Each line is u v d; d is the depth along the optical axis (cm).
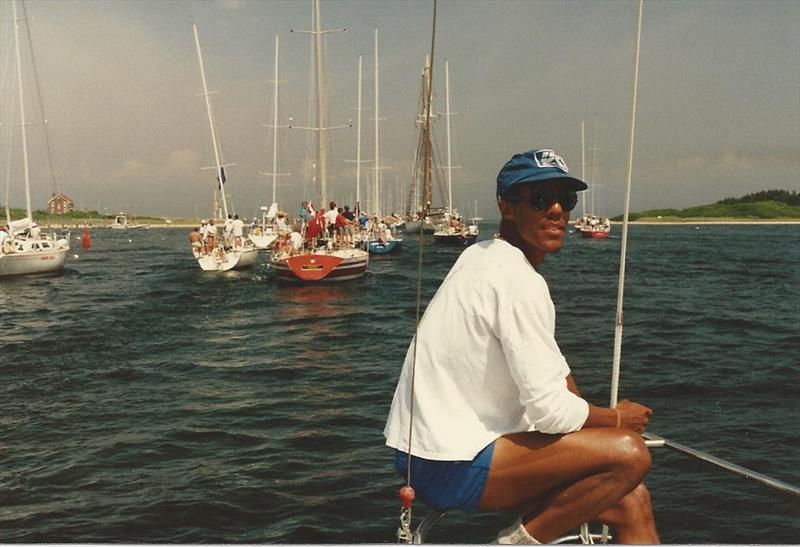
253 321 1938
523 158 212
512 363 197
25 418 938
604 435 201
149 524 577
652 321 1800
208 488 654
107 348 1521
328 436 826
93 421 919
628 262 4031
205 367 1300
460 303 203
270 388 1114
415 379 208
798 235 8494
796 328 1658
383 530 552
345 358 1377
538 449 200
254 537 548
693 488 605
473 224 5488
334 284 2811
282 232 3112
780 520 540
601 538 238
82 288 2845
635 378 1095
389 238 4647
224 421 909
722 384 1039
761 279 2955
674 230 11125
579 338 1536
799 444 734
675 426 814
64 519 590
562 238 215
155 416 940
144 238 10262
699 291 2531
